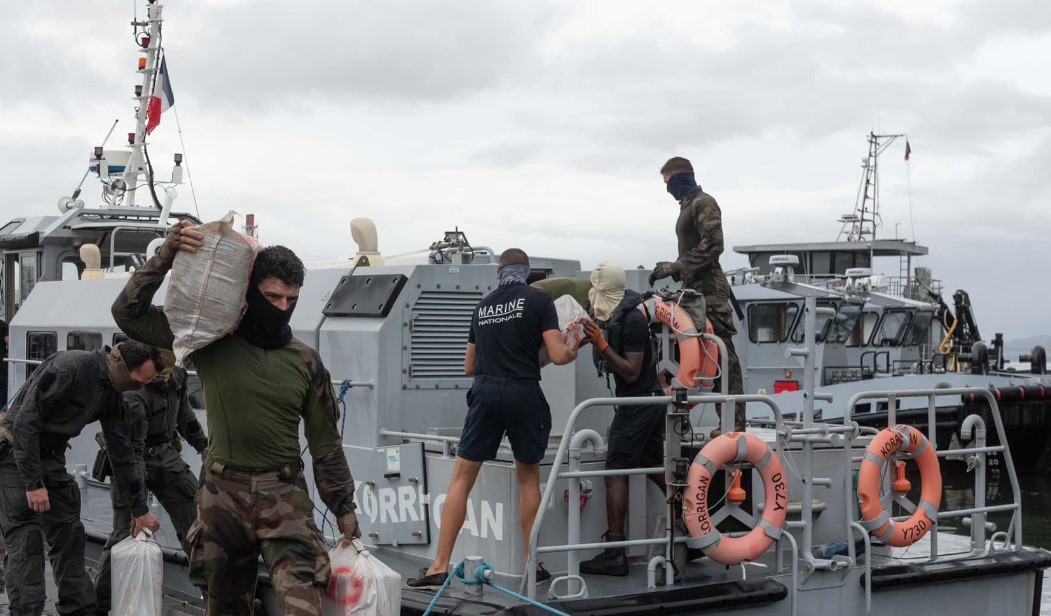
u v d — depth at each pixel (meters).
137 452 6.17
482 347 5.74
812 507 6.43
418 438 6.50
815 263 28.80
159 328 4.75
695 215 7.13
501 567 5.98
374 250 7.86
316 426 4.66
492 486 6.04
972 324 29.22
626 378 5.95
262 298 4.47
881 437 6.37
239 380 4.46
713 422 7.55
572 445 5.60
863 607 6.23
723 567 6.27
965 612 6.59
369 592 4.62
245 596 4.64
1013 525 6.98
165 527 7.78
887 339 25.41
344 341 6.93
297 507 4.52
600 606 5.38
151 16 12.20
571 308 5.98
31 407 5.63
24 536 5.97
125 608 5.79
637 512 6.37
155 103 12.27
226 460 4.49
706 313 7.05
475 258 7.86
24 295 11.65
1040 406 21.22
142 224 11.23
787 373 22.53
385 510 6.64
